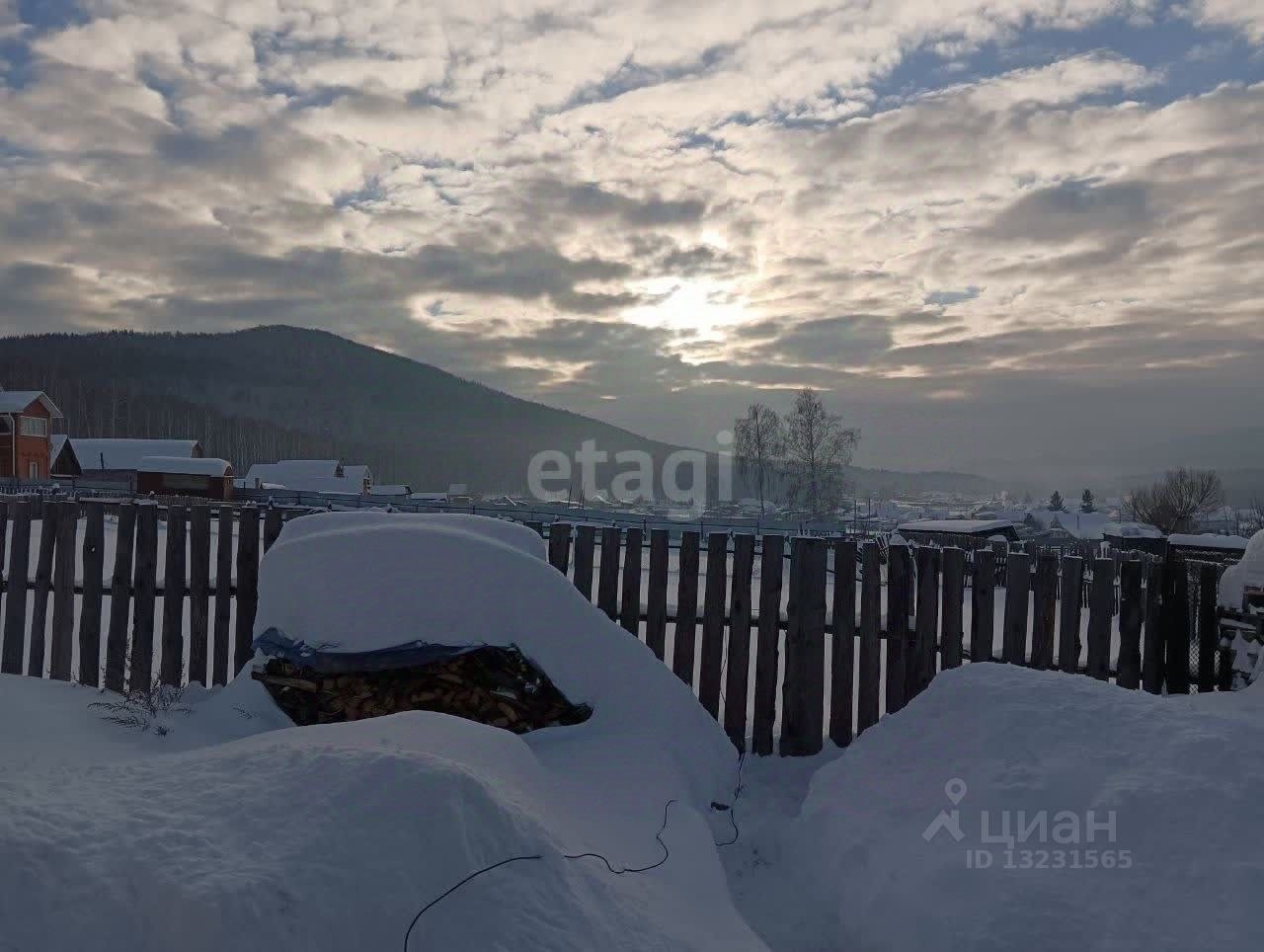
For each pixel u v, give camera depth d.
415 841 2.92
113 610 7.38
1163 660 6.78
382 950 2.67
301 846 2.84
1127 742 3.87
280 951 2.55
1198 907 3.04
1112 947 3.04
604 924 3.06
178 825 2.94
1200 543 15.10
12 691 6.38
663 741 5.51
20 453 54.53
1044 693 4.39
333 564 6.04
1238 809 3.28
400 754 3.32
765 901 4.31
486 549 6.03
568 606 5.92
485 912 2.84
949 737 4.50
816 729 6.62
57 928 2.53
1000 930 3.23
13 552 7.64
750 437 68.75
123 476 62.31
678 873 3.96
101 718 6.10
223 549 7.25
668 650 10.10
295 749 3.50
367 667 5.73
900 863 3.82
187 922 2.52
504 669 5.78
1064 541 37.94
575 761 5.06
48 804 3.03
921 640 6.62
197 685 7.06
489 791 3.24
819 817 4.64
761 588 6.75
